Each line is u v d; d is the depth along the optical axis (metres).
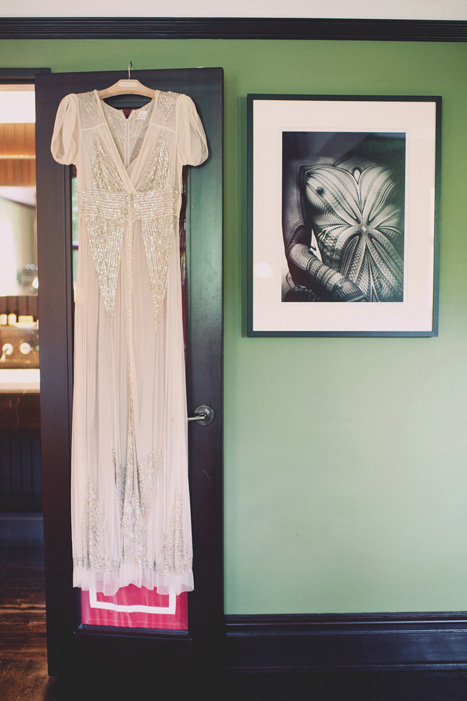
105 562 1.77
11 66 1.90
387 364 1.97
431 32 1.88
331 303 1.92
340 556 2.00
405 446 1.99
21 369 3.60
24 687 1.87
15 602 2.42
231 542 1.99
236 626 1.98
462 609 2.03
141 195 1.73
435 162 1.89
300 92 1.91
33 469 3.11
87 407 1.76
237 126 1.91
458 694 1.82
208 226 1.80
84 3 1.85
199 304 1.82
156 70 1.76
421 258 1.92
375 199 1.90
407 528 2.01
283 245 1.91
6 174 3.37
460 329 1.97
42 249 1.85
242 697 1.81
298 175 1.89
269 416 1.97
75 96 1.73
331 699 1.79
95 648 1.90
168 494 1.77
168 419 1.76
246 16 1.86
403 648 1.98
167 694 1.84
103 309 1.75
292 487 1.99
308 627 1.98
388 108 1.88
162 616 1.92
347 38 1.89
